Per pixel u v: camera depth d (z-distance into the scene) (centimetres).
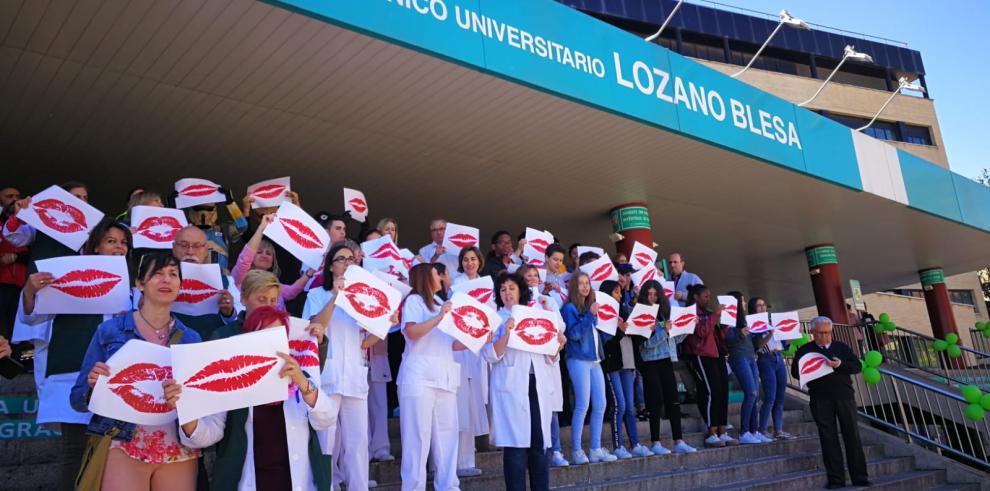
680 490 766
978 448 1286
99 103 777
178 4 616
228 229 715
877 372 1110
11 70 697
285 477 395
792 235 1731
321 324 453
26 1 591
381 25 691
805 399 1257
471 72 794
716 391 909
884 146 1483
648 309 774
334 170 1050
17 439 548
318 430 409
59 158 908
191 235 498
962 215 1670
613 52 951
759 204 1436
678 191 1306
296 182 1090
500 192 1226
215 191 690
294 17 655
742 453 899
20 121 805
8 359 466
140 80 736
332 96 816
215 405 338
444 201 1255
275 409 404
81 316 420
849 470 877
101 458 346
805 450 982
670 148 1080
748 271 2155
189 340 380
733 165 1176
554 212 1376
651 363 834
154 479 361
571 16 905
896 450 1064
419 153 1016
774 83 2986
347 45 712
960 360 1875
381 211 1288
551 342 596
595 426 746
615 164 1130
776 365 1010
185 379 331
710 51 2934
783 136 1210
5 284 624
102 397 329
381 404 641
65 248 515
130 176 985
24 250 636
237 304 511
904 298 3238
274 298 418
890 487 904
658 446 814
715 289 2422
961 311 3359
